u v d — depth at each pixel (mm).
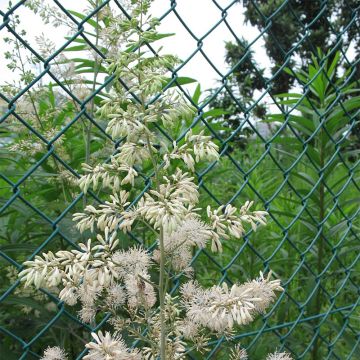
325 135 3111
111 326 2242
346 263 3959
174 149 1248
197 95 2875
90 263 1217
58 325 2162
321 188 3141
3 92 2371
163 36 2012
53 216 2779
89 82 2496
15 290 2311
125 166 1240
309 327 3043
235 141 5828
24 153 2498
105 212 1254
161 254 1298
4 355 2148
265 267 2490
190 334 1396
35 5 2229
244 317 1146
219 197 3912
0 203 2262
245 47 2281
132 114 1211
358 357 3029
